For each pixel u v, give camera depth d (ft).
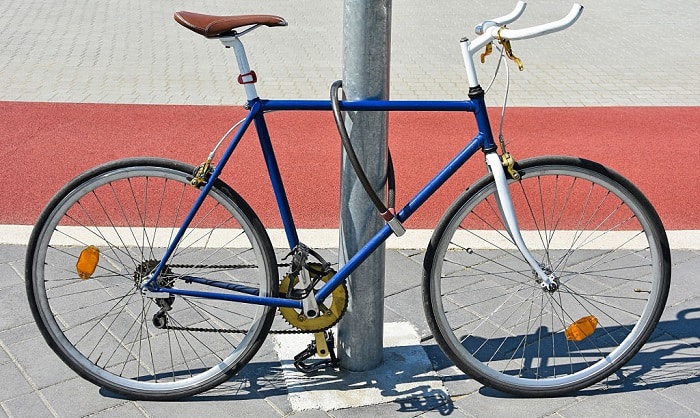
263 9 40.86
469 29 37.68
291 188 19.25
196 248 15.26
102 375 11.21
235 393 11.39
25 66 29.89
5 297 13.56
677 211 18.49
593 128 24.11
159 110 25.02
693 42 35.70
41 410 10.93
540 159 10.82
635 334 11.62
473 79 10.48
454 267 14.85
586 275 14.62
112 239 15.61
